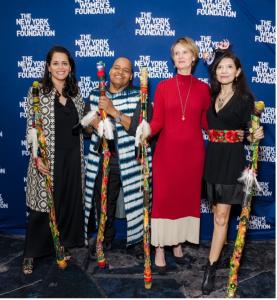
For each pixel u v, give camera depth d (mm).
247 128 2137
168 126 2246
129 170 2383
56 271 2375
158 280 2277
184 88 2211
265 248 2744
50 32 2664
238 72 2057
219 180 2080
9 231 2947
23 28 2674
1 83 2752
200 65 2680
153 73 2684
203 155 2283
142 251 2646
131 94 2350
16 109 2779
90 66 2689
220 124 2074
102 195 2293
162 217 2334
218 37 2648
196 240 2418
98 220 2551
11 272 2367
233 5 2633
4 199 2914
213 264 2152
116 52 2664
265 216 2875
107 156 2232
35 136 2168
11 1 2654
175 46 2176
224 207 2125
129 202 2408
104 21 2639
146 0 2611
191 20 2629
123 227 2916
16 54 2705
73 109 2320
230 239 2887
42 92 2240
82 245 2564
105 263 2428
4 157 2857
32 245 2336
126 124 2252
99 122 2205
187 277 2318
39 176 2285
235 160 2072
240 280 2289
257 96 2725
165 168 2277
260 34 2670
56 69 2201
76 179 2420
